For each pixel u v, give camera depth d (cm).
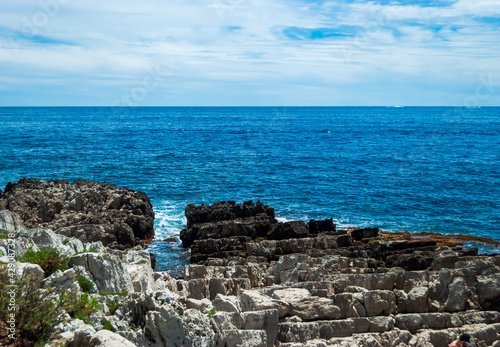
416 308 1546
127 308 1181
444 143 9662
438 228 3622
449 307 1555
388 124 16725
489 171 6184
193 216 3253
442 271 1631
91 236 2639
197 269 1869
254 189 4903
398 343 1363
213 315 1271
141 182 5106
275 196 4609
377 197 4619
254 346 1223
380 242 2836
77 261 1380
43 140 9069
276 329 1347
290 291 1540
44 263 1338
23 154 6931
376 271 1989
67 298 1147
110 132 11662
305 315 1441
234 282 1708
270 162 6825
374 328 1414
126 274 1430
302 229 2941
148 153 7475
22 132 10888
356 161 7106
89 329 1020
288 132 12912
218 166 6309
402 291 1580
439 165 6706
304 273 1800
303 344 1266
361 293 1516
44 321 1038
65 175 5375
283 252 2544
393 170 6259
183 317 1150
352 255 2402
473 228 3631
